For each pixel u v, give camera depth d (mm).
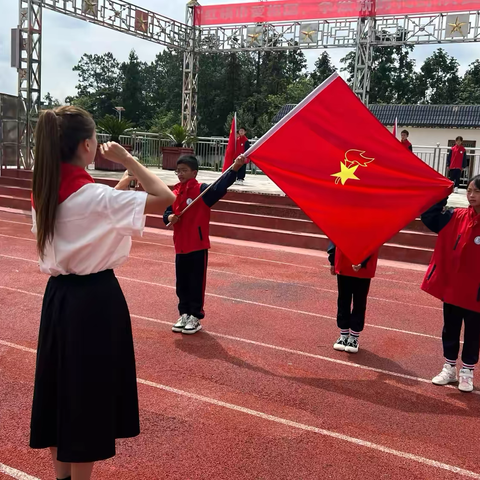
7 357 4500
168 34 19812
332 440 3414
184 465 3045
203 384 4188
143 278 7664
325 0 17672
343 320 5145
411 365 4852
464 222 4250
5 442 3186
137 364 4523
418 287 8055
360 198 4285
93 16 16703
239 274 8328
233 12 19469
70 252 2139
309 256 10203
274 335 5492
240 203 12477
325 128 4363
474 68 55281
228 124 44125
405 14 16641
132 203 2113
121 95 66688
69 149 2164
